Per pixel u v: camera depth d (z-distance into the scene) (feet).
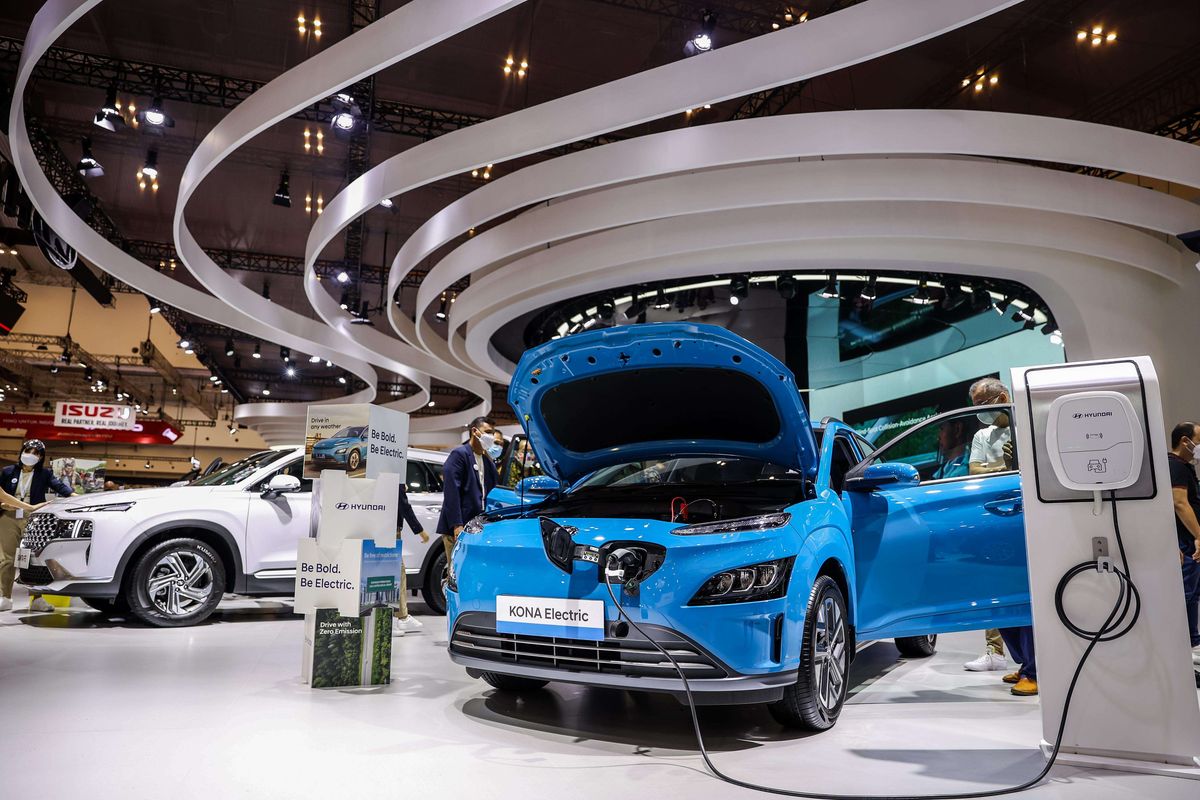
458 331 47.39
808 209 26.99
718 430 12.26
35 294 91.04
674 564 9.11
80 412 90.48
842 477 12.25
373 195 24.30
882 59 30.73
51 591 17.80
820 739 9.71
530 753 8.98
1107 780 7.99
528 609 9.71
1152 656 8.35
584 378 11.57
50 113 35.73
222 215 44.47
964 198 24.40
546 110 20.68
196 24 29.12
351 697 11.84
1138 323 30.01
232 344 69.56
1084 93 32.60
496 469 20.63
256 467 20.67
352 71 18.15
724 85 18.58
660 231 28.43
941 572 11.71
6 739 9.16
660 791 7.69
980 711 11.40
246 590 19.38
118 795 7.32
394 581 13.33
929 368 49.83
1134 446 8.60
